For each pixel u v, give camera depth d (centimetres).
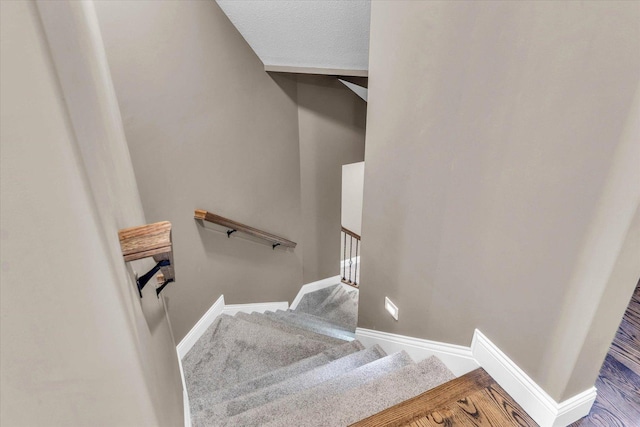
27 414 67
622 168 89
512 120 115
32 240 56
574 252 106
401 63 163
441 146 150
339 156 404
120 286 68
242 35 266
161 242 78
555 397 125
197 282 266
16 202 53
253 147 304
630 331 175
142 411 80
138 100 192
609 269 99
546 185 109
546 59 101
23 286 58
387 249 211
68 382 68
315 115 365
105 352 70
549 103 103
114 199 84
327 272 475
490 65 119
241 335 277
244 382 219
